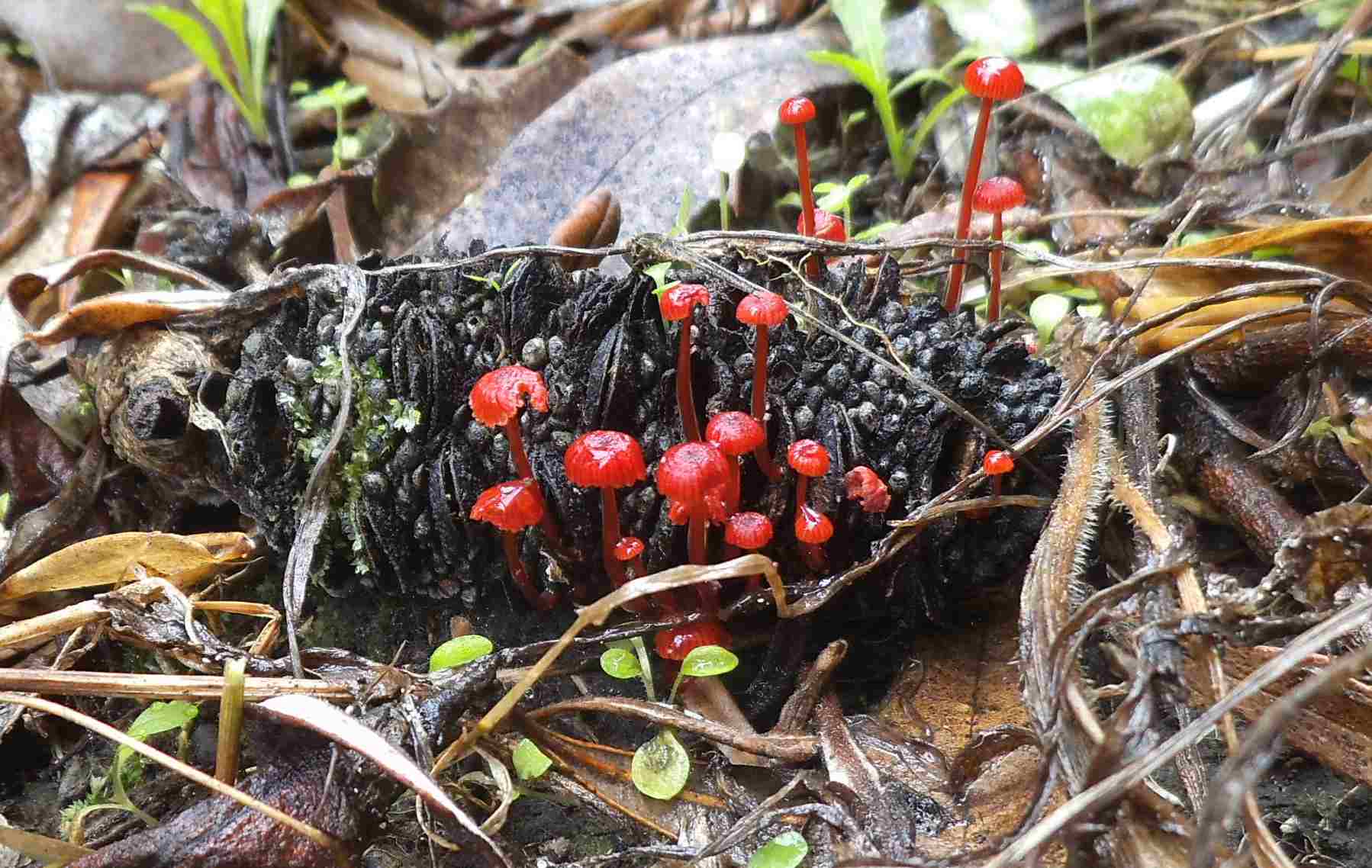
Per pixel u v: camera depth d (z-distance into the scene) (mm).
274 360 245
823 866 220
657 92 309
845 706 244
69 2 338
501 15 375
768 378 240
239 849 212
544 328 241
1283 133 302
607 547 238
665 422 240
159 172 315
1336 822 222
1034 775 225
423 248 298
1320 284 241
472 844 222
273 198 292
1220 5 337
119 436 251
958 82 329
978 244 246
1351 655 190
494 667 227
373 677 230
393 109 341
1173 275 265
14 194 309
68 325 249
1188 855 199
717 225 302
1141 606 214
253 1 318
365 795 216
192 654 234
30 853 218
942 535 238
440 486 240
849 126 329
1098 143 309
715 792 230
